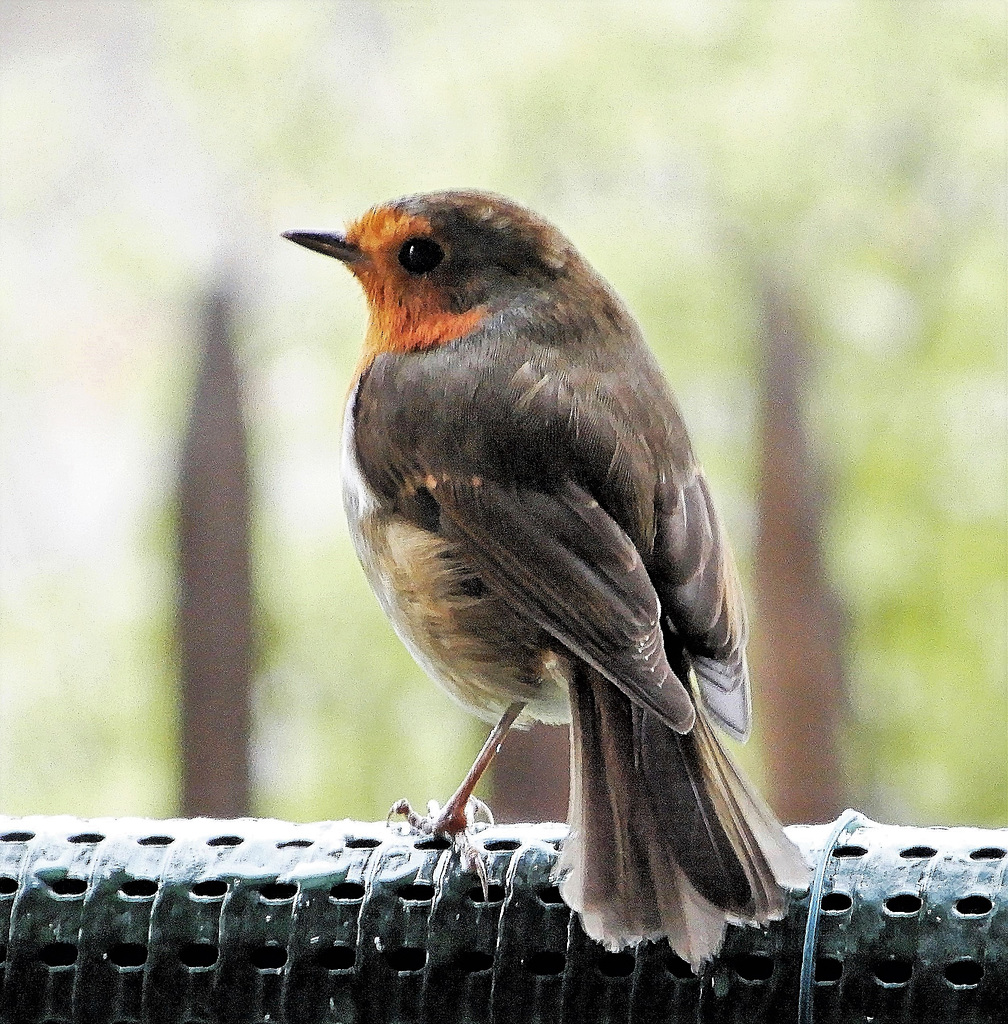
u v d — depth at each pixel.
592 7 13.54
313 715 14.66
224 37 13.77
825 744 14.53
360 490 6.14
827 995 4.70
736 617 5.70
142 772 14.69
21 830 5.08
